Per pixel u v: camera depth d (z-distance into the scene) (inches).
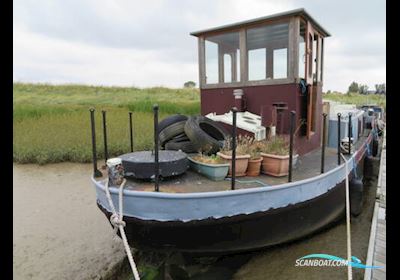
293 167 165.5
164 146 179.9
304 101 203.6
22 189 299.9
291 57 187.0
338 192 177.9
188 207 112.6
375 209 209.0
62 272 153.5
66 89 1146.0
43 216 230.5
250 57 203.5
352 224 212.1
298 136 198.8
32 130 518.9
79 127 542.0
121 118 639.1
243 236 126.1
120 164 121.3
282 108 180.5
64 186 309.4
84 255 170.1
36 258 167.9
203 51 223.9
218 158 141.3
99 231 202.5
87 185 312.5
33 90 1082.7
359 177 253.8
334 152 222.8
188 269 153.4
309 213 149.8
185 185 124.5
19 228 208.2
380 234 173.5
